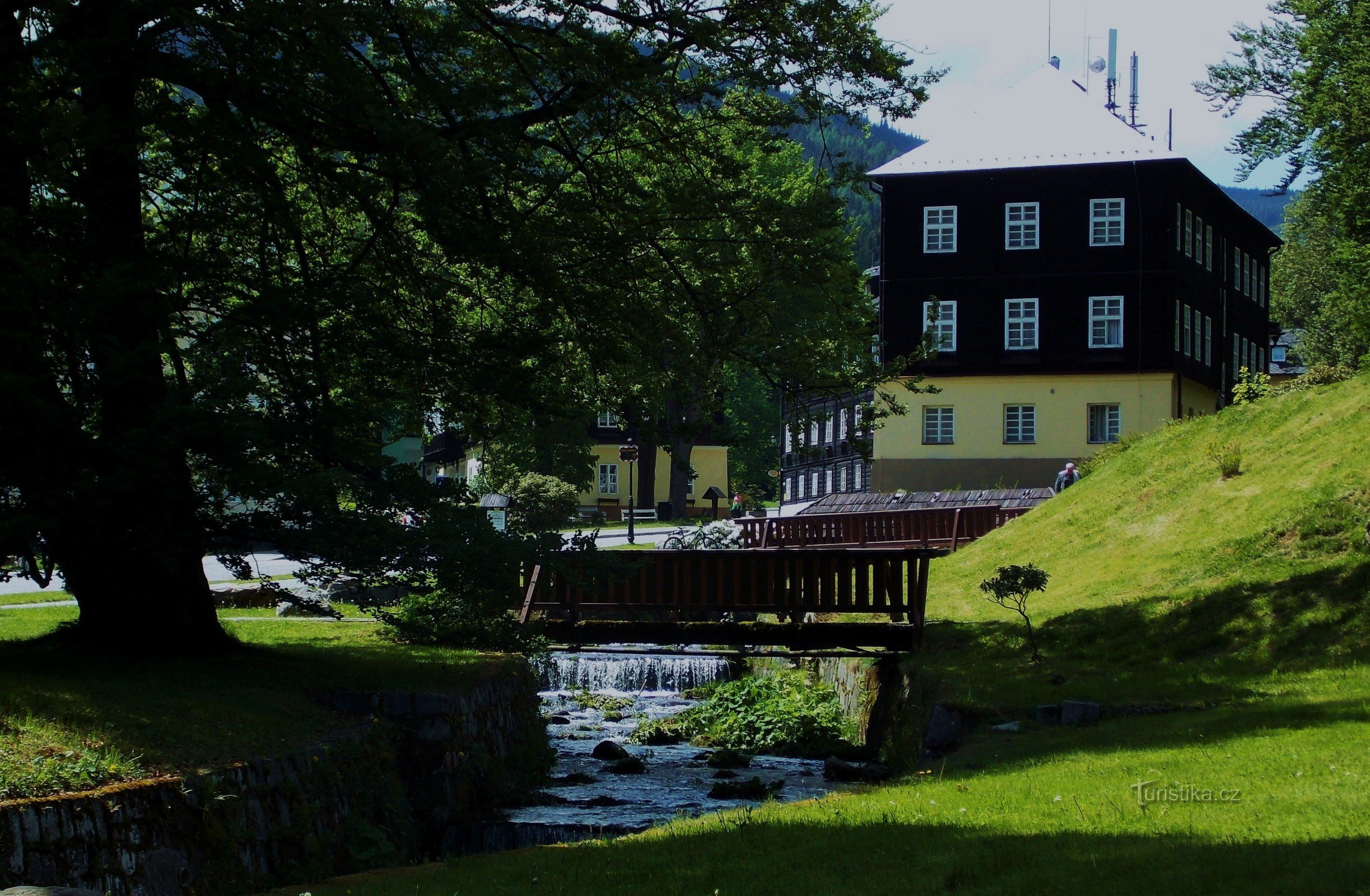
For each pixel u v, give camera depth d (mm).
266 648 15508
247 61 12430
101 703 10359
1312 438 23594
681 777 16188
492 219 13820
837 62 15625
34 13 12320
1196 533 22516
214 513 12398
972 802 8953
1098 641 17578
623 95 14867
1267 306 69875
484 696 14852
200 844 8773
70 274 11711
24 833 7223
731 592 20328
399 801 12016
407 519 13328
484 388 14141
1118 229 51562
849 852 7543
